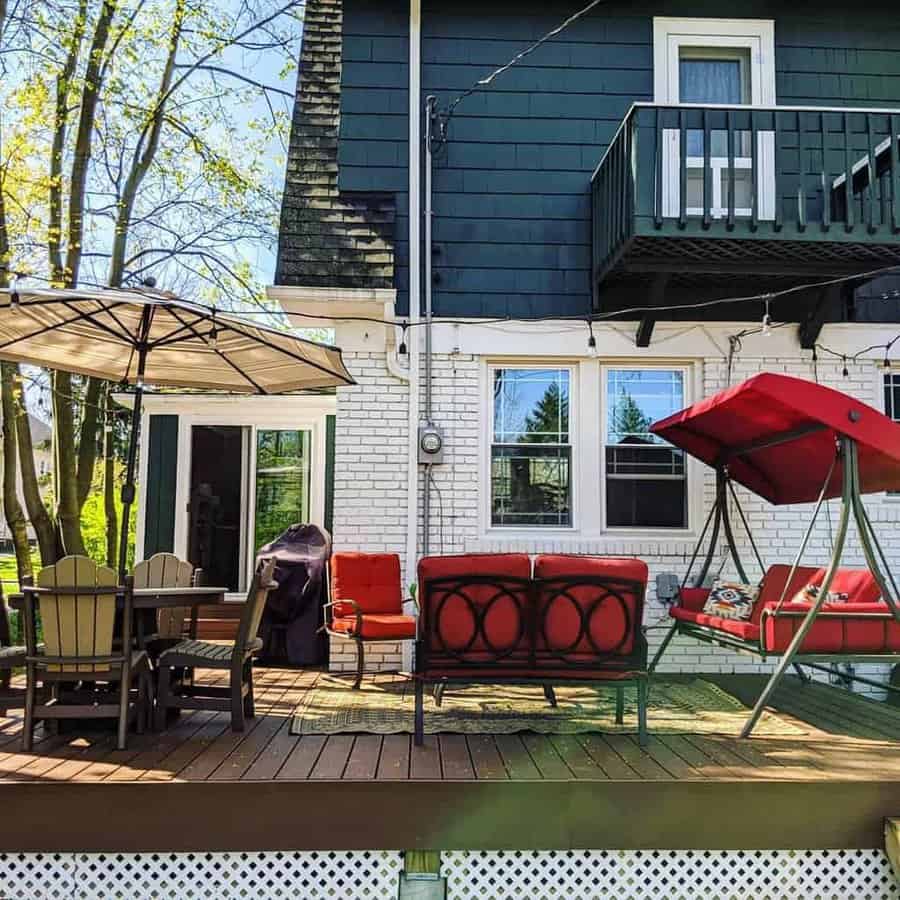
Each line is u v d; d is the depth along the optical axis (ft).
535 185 22.62
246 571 27.50
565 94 22.90
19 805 11.44
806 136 22.25
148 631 17.21
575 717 16.10
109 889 11.73
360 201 22.11
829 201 21.29
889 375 22.77
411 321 21.94
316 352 16.26
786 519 22.08
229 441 27.84
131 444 15.15
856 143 22.50
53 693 15.29
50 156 31.01
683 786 11.85
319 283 20.99
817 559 21.94
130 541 35.78
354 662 21.62
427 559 13.69
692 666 22.07
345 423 21.88
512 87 22.88
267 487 27.73
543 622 13.69
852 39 23.29
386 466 21.84
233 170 35.04
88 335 16.71
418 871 11.78
